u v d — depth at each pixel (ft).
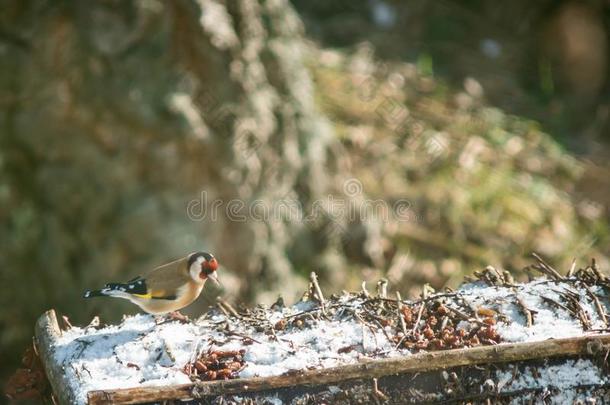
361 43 53.26
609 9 57.16
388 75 50.65
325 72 49.34
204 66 36.63
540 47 56.85
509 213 43.65
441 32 56.18
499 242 42.47
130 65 35.81
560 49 56.18
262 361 17.65
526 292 19.43
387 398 16.96
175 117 35.78
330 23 55.36
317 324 18.84
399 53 53.78
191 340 18.29
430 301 19.30
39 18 35.68
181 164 35.99
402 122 47.11
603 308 18.83
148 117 35.68
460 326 18.47
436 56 54.65
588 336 17.16
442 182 44.29
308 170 40.29
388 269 40.96
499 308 18.88
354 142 44.70
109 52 35.78
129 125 35.73
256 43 38.27
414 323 18.69
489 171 45.68
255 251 37.42
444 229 42.60
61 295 36.04
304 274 39.81
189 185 36.11
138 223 35.47
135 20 35.91
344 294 20.40
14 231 35.91
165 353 17.92
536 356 17.03
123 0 35.99
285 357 17.66
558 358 17.24
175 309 20.81
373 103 47.91
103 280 35.53
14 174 35.96
